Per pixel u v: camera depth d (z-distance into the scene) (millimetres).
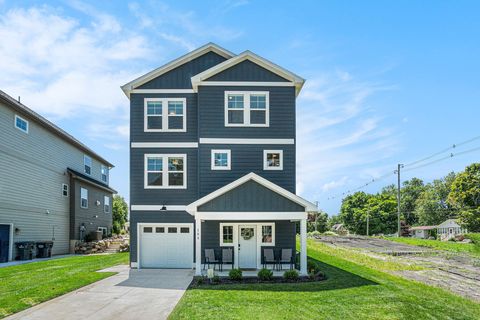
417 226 74875
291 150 16969
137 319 8648
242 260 16266
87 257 22672
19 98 24375
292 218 14297
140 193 17297
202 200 14250
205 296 10797
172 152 17500
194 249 17094
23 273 15172
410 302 10141
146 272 15664
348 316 8867
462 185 50500
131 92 17750
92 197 31859
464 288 12469
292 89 17219
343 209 78688
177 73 17922
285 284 12508
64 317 8812
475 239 26422
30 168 22719
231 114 17078
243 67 17219
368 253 23500
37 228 23422
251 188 14430
